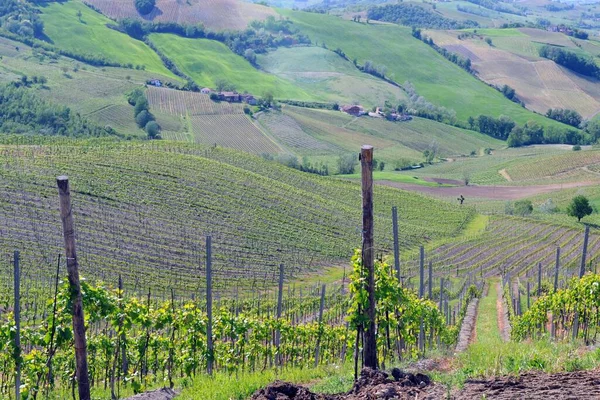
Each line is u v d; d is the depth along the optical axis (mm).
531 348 16891
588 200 101312
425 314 24812
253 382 15609
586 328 25609
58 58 181125
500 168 141375
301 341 27500
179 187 79500
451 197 112125
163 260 60969
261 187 85812
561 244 81812
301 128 159000
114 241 62688
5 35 187125
